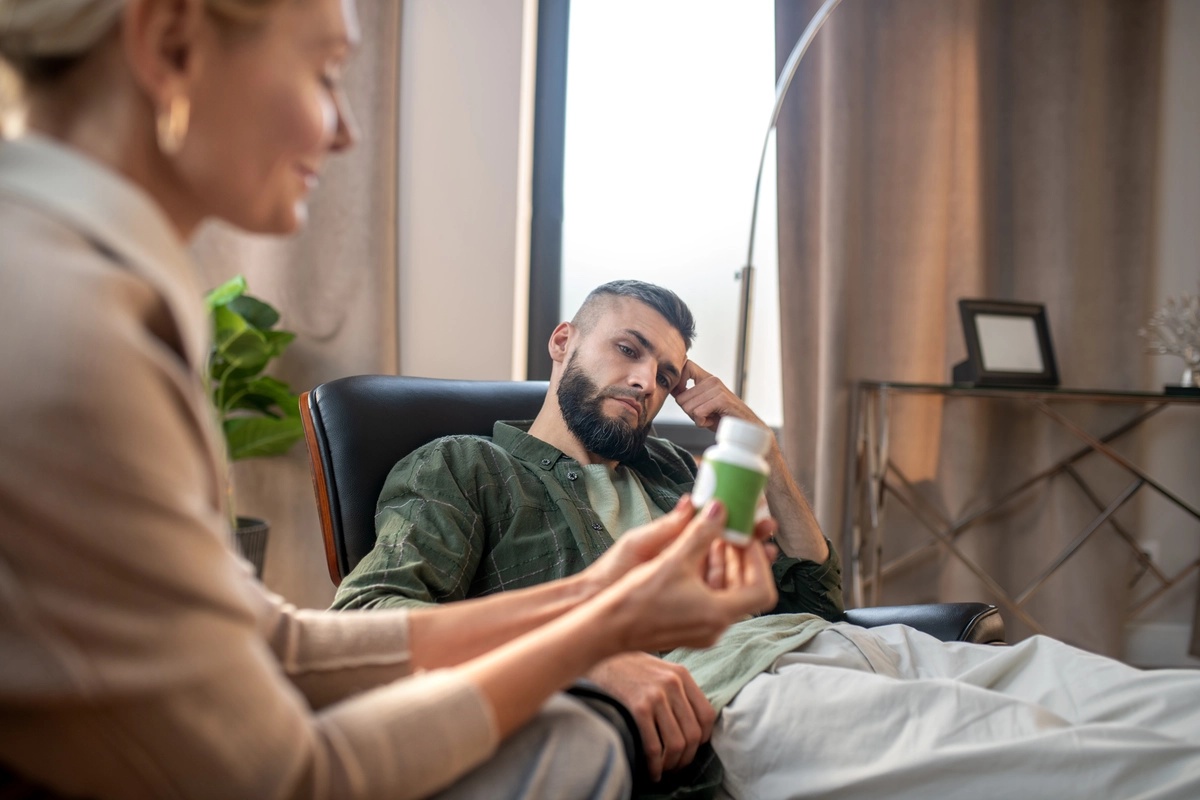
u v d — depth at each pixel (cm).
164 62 52
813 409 262
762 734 98
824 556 148
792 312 261
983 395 245
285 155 57
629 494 143
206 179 55
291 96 56
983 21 269
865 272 265
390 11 244
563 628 65
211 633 48
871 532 261
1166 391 253
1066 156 269
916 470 270
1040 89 270
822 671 104
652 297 144
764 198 277
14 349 43
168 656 46
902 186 265
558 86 270
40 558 43
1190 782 82
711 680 108
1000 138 273
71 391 43
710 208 277
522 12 252
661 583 66
